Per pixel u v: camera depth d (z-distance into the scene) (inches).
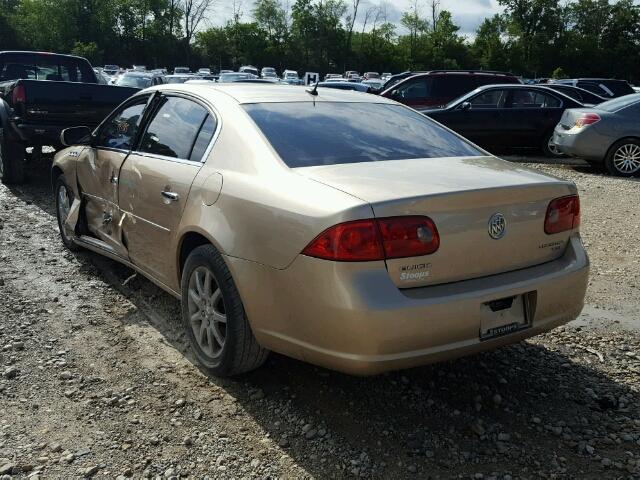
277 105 144.9
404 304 103.3
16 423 118.4
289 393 130.7
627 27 3540.8
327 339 106.7
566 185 126.2
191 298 139.9
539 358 149.8
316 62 3710.6
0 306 173.6
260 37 3676.2
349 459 109.5
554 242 125.1
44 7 3107.8
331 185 112.0
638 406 128.7
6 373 135.9
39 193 324.2
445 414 124.2
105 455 109.7
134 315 170.2
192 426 118.8
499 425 120.6
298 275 108.7
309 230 107.0
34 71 445.4
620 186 390.9
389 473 106.0
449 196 107.4
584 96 617.9
